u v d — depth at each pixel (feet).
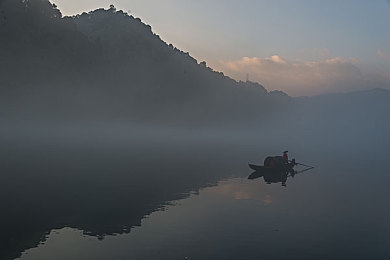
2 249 67.56
